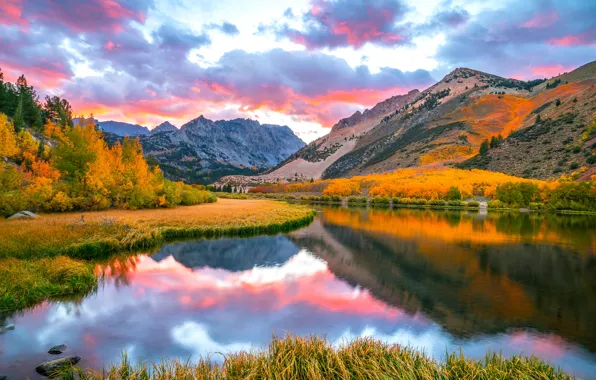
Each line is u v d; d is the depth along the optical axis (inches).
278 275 791.1
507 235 1491.1
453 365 318.7
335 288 699.4
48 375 332.2
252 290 669.9
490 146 6382.9
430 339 468.8
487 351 435.8
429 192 4190.5
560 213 2876.5
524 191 3388.3
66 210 1555.1
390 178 5812.0
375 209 3245.6
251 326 494.0
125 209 1834.4
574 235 1505.9
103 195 1724.9
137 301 581.6
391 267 887.1
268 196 5295.3
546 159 4795.8
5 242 745.6
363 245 1207.6
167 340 437.1
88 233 933.2
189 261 885.2
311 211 2393.0
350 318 537.0
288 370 290.7
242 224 1413.6
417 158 7780.5
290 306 584.4
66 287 590.2
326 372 296.2
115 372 303.0
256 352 385.1
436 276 804.6
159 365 363.3
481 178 4685.0
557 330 509.4
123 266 809.5
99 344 416.8
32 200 1412.4
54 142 3169.3
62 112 4170.8
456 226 1828.2
